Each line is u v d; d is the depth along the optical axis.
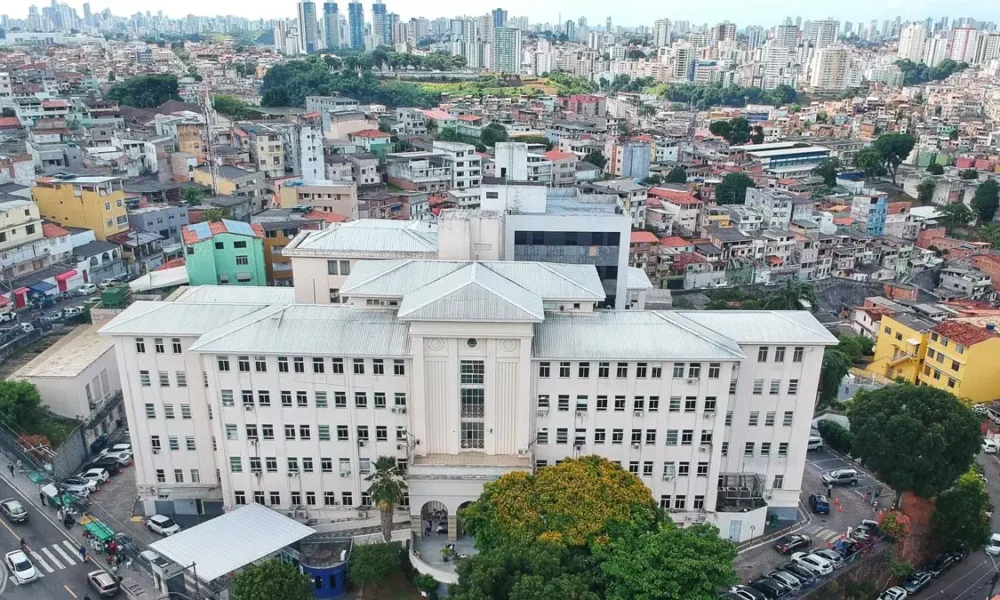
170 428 78.44
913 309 154.12
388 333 74.31
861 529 82.62
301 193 173.38
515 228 95.25
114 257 156.50
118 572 72.12
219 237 112.81
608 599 58.94
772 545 79.38
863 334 157.38
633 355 72.06
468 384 73.12
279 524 74.00
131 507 83.50
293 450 76.19
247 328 74.06
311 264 89.69
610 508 65.56
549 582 57.56
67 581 70.50
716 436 75.12
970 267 199.50
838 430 100.12
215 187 195.62
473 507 68.81
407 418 75.06
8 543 75.62
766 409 78.06
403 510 77.25
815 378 76.75
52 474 86.38
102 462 91.25
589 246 95.94
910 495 89.25
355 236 91.62
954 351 120.75
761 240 187.88
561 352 72.50
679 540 62.06
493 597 58.94
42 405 94.44
